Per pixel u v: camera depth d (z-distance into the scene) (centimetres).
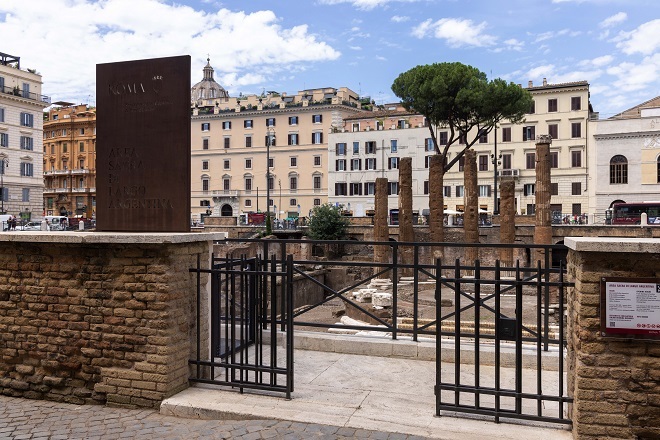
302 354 867
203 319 736
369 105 9381
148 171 828
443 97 4209
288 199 8619
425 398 660
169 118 817
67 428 591
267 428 571
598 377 505
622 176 5831
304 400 648
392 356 849
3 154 6366
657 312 489
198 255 694
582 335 510
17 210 6544
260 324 759
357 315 1784
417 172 7206
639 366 497
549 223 2709
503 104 4175
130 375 658
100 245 673
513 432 550
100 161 849
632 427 497
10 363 715
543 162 2700
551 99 6309
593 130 5981
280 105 8725
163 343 648
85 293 680
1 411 650
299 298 2842
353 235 4781
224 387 697
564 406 628
